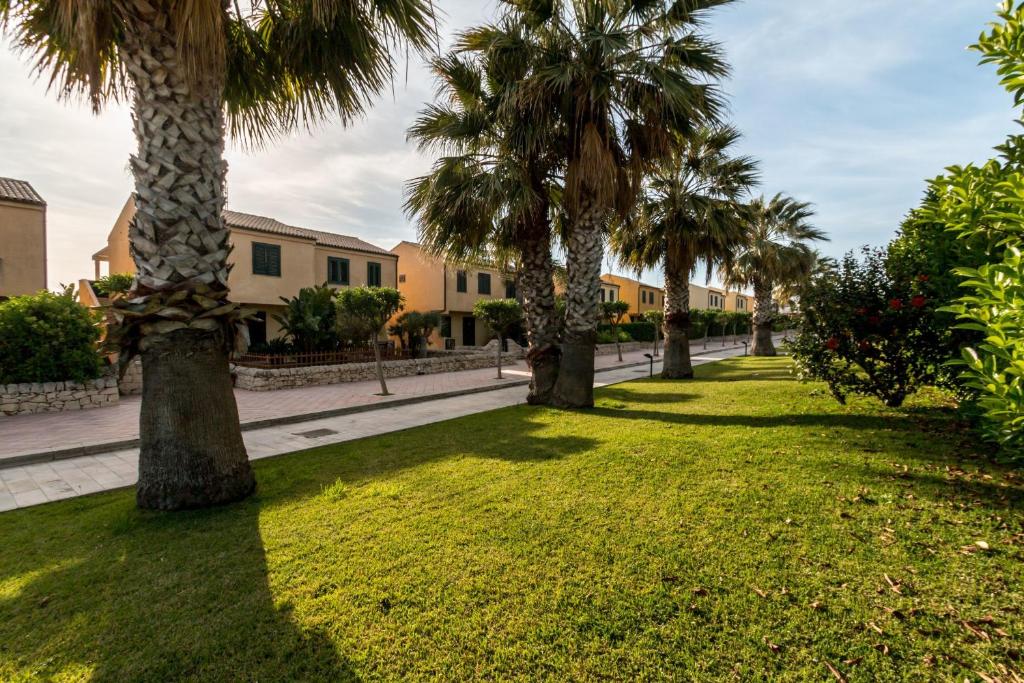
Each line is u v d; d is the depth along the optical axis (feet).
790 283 69.26
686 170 40.22
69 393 31.04
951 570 8.28
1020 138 13.34
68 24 11.25
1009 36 9.89
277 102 17.89
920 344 18.51
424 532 10.86
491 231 29.96
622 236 42.98
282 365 45.01
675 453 16.58
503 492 13.41
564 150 26.91
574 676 6.24
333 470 16.52
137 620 7.75
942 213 15.21
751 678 6.08
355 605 8.01
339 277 70.08
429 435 22.17
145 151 12.16
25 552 10.36
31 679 6.47
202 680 6.37
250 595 8.39
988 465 13.17
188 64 11.71
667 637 6.94
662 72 22.62
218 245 12.97
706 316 124.26
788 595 7.83
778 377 40.27
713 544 9.70
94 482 16.40
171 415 12.56
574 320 27.91
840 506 11.19
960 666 6.09
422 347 63.87
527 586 8.44
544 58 24.08
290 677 6.40
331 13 13.34
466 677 6.30
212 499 12.81
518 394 38.86
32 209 44.80
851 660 6.29
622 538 10.18
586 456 16.85
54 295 32.89
